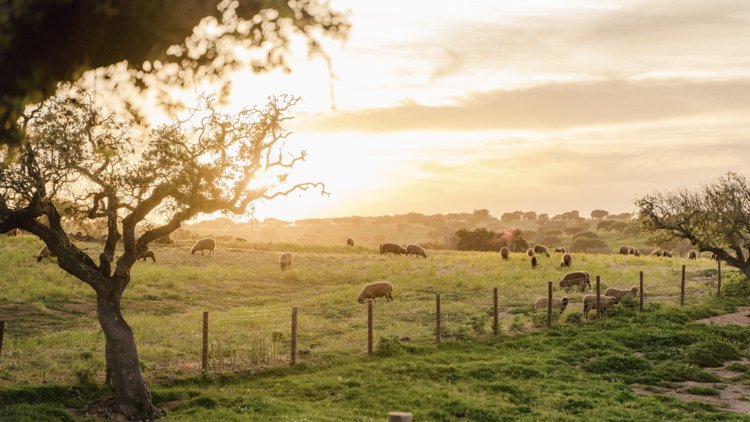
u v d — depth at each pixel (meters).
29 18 2.23
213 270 33.56
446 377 13.97
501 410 11.47
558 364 15.64
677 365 15.65
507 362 15.34
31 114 8.70
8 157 2.62
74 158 9.48
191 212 11.12
